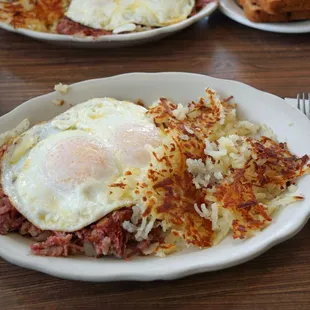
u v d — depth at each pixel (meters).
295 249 0.46
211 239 0.46
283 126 0.54
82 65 0.72
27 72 0.71
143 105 0.60
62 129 0.54
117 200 0.47
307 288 0.43
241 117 0.58
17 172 0.50
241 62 0.73
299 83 0.68
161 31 0.74
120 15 0.77
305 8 0.78
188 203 0.48
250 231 0.45
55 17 0.79
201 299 0.43
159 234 0.47
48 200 0.48
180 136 0.52
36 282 0.44
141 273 0.41
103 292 0.44
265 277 0.44
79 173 0.49
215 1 0.81
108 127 0.54
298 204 0.46
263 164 0.50
